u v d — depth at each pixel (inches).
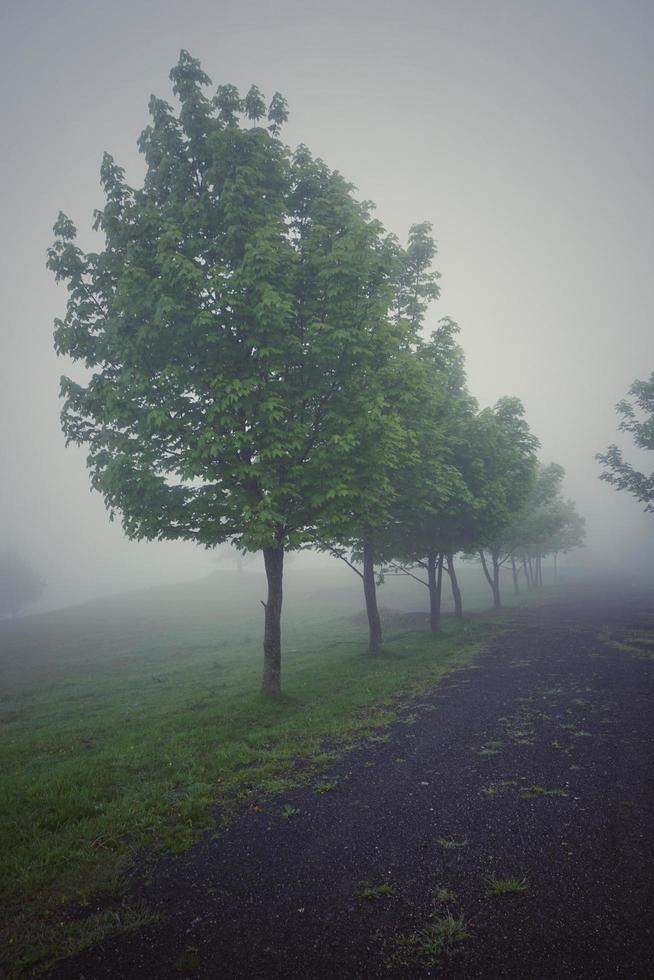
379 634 830.5
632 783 291.3
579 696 494.0
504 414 1055.6
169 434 501.7
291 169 595.2
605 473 1059.9
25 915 206.2
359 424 512.7
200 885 220.8
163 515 523.8
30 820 303.0
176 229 480.4
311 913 194.9
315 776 344.5
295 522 559.2
